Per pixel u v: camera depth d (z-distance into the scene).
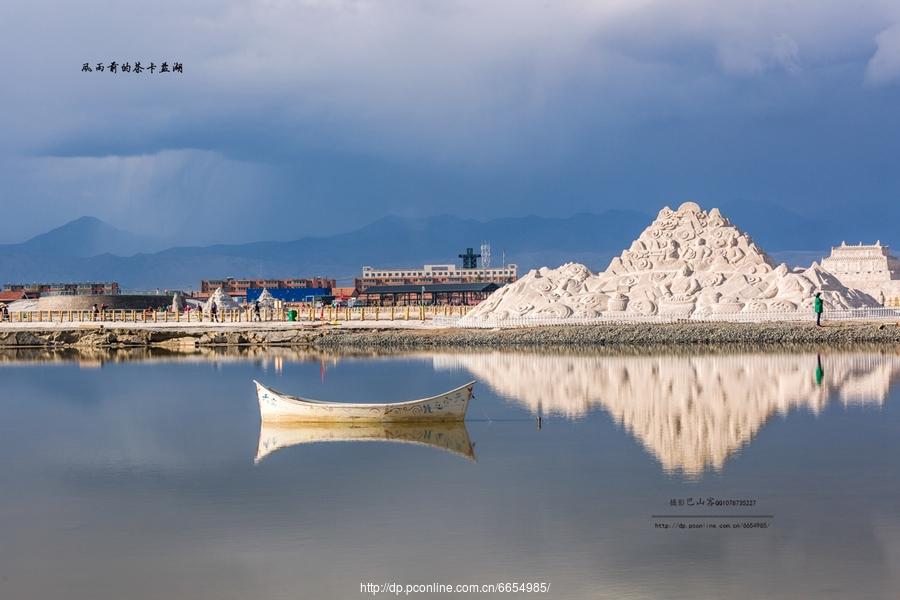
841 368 105.00
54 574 41.09
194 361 134.62
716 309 149.12
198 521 48.16
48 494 54.03
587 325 147.62
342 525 47.00
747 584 38.78
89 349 163.75
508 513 48.62
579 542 44.03
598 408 80.50
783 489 52.28
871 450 61.84
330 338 160.50
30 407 89.56
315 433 71.12
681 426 71.56
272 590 38.97
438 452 63.22
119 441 70.00
